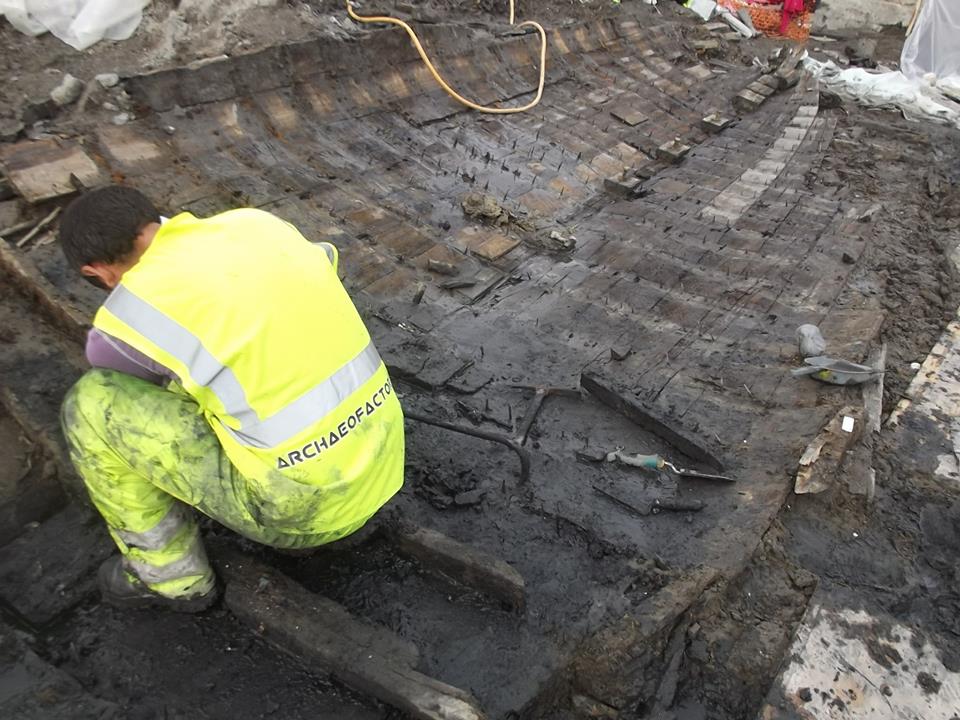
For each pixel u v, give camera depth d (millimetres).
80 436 1992
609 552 2918
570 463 3406
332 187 5305
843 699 2500
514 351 4289
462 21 7906
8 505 2678
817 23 12930
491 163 6438
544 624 2566
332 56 6082
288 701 2209
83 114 4590
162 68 5066
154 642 2350
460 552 2600
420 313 4480
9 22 4887
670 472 3385
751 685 2525
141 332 1829
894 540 3158
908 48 10797
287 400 1949
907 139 8047
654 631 2531
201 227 1963
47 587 2465
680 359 4324
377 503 2330
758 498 3189
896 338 4559
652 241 5766
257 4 5883
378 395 2211
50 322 3418
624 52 9633
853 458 3434
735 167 7316
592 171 6836
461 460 3334
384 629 2291
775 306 4898
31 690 2141
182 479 2045
